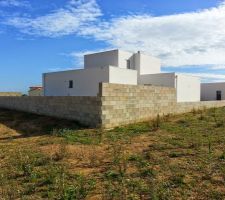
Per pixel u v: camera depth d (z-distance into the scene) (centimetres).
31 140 1287
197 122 1634
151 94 1870
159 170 754
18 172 787
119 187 642
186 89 3325
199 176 699
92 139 1222
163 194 588
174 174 716
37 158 926
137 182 668
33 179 714
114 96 1574
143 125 1598
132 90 1698
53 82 3266
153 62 3709
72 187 642
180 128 1441
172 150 972
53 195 611
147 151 975
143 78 3381
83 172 768
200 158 852
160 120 1739
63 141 1201
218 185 641
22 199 597
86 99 1600
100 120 1516
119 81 2795
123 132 1384
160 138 1198
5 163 888
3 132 1588
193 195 591
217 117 1850
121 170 762
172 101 2105
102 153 973
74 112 1695
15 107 2488
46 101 1978
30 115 2058
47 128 1602
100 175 736
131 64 3478
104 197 593
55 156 943
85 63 3638
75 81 3009
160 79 3225
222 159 834
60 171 770
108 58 3406
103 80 2744
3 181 709
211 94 4469
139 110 1756
